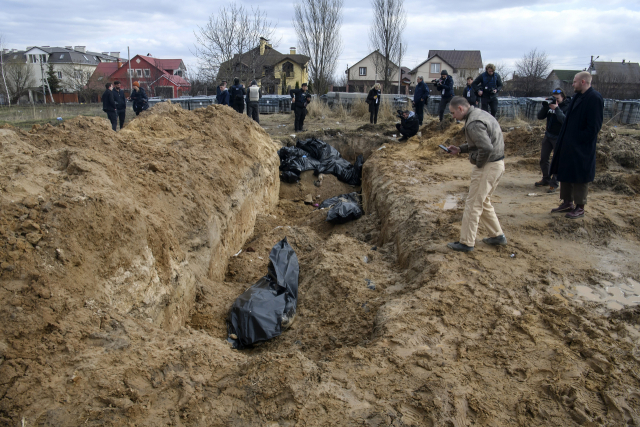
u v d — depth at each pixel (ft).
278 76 136.26
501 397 9.61
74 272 10.59
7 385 8.46
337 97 72.84
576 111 18.11
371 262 19.30
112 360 9.58
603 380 10.09
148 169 18.10
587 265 15.85
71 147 14.96
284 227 26.32
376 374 10.21
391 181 29.27
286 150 41.22
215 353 10.94
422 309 13.08
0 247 9.96
